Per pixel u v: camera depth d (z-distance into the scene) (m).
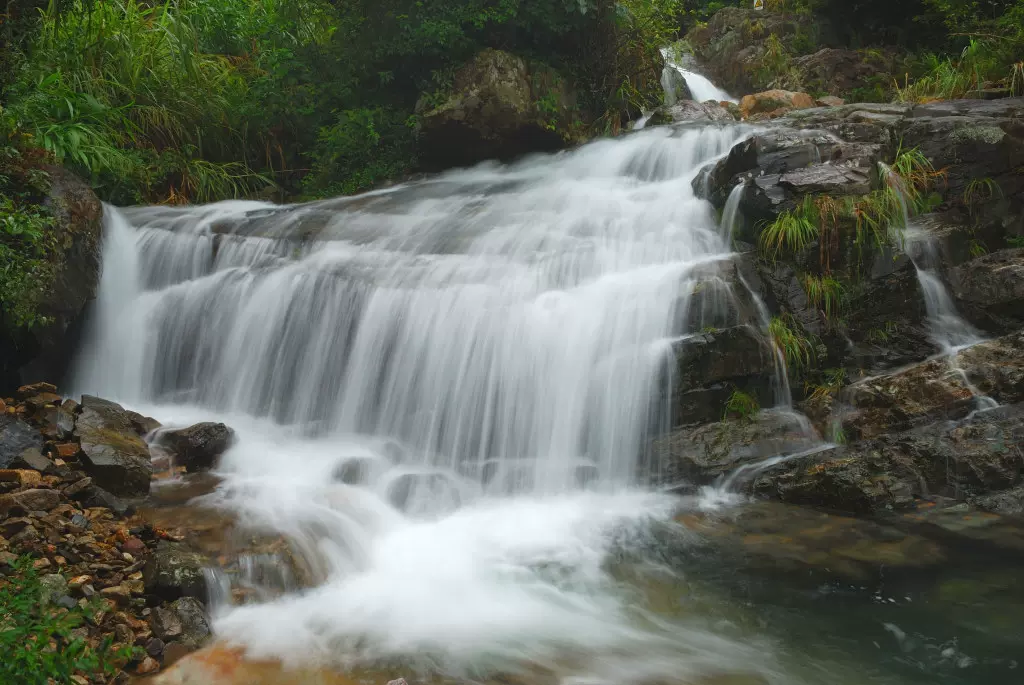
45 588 4.79
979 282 8.54
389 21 13.34
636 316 8.01
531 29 13.67
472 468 7.67
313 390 8.71
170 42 13.36
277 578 5.64
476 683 4.68
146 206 11.13
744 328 7.75
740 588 5.76
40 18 11.70
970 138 9.40
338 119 13.79
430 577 5.99
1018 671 4.71
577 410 7.84
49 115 10.91
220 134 13.35
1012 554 6.10
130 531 5.82
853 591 5.65
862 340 8.29
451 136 13.03
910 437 7.31
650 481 7.57
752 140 9.27
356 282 8.77
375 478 7.41
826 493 7.02
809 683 4.67
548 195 11.23
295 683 4.66
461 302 8.35
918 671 4.75
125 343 9.38
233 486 6.93
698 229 9.27
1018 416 7.21
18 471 6.07
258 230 10.20
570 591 5.79
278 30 14.37
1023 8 13.27
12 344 7.79
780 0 19.75
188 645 4.92
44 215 8.12
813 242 8.26
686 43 17.45
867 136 9.66
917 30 17.48
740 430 7.64
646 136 12.34
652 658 4.95
